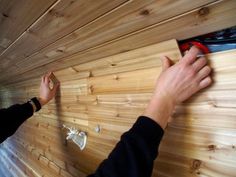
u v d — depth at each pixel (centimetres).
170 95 59
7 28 84
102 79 97
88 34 72
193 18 50
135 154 51
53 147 157
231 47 54
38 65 129
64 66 113
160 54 67
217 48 56
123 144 54
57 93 138
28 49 106
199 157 63
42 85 133
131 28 62
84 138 114
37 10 63
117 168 52
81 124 118
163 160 73
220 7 44
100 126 103
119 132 91
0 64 164
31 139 206
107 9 56
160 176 74
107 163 54
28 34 85
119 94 89
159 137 55
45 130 168
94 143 108
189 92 60
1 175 310
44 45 94
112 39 71
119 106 90
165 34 60
